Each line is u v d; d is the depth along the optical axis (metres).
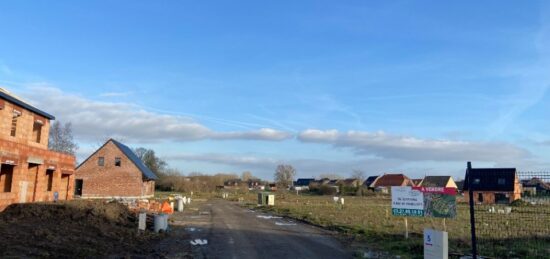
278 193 91.06
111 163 56.78
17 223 17.28
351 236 20.00
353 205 48.34
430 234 11.19
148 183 63.50
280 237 19.84
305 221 27.83
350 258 14.39
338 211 37.22
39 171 27.08
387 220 27.73
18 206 20.81
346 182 117.94
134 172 56.75
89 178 56.47
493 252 14.80
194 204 51.41
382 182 111.81
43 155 27.56
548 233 19.03
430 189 17.12
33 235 14.88
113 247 15.14
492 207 34.25
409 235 19.61
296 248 16.48
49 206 20.84
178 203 38.34
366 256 14.61
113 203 25.58
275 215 34.03
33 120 26.70
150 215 24.16
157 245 16.77
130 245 16.05
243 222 27.48
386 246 16.66
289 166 124.25
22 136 25.12
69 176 33.34
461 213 33.41
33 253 12.32
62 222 18.77
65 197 32.88
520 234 19.16
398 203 17.75
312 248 16.50
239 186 122.88
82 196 55.53
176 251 15.46
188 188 93.12
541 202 13.09
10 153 22.75
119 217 22.72
